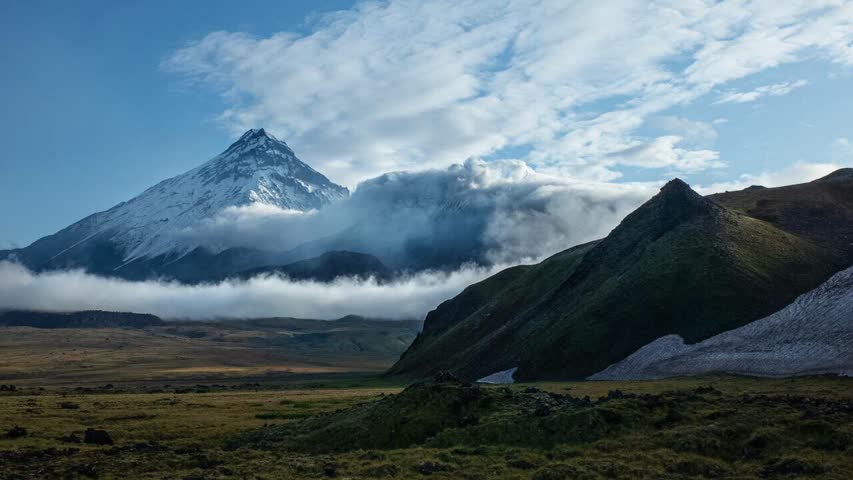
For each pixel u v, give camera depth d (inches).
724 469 1892.2
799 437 2049.7
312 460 2380.7
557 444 2273.6
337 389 7672.2
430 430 2652.6
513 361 6791.3
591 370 5826.8
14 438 3174.2
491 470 2028.8
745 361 4608.8
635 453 2062.0
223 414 4121.6
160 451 2851.9
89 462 2529.5
